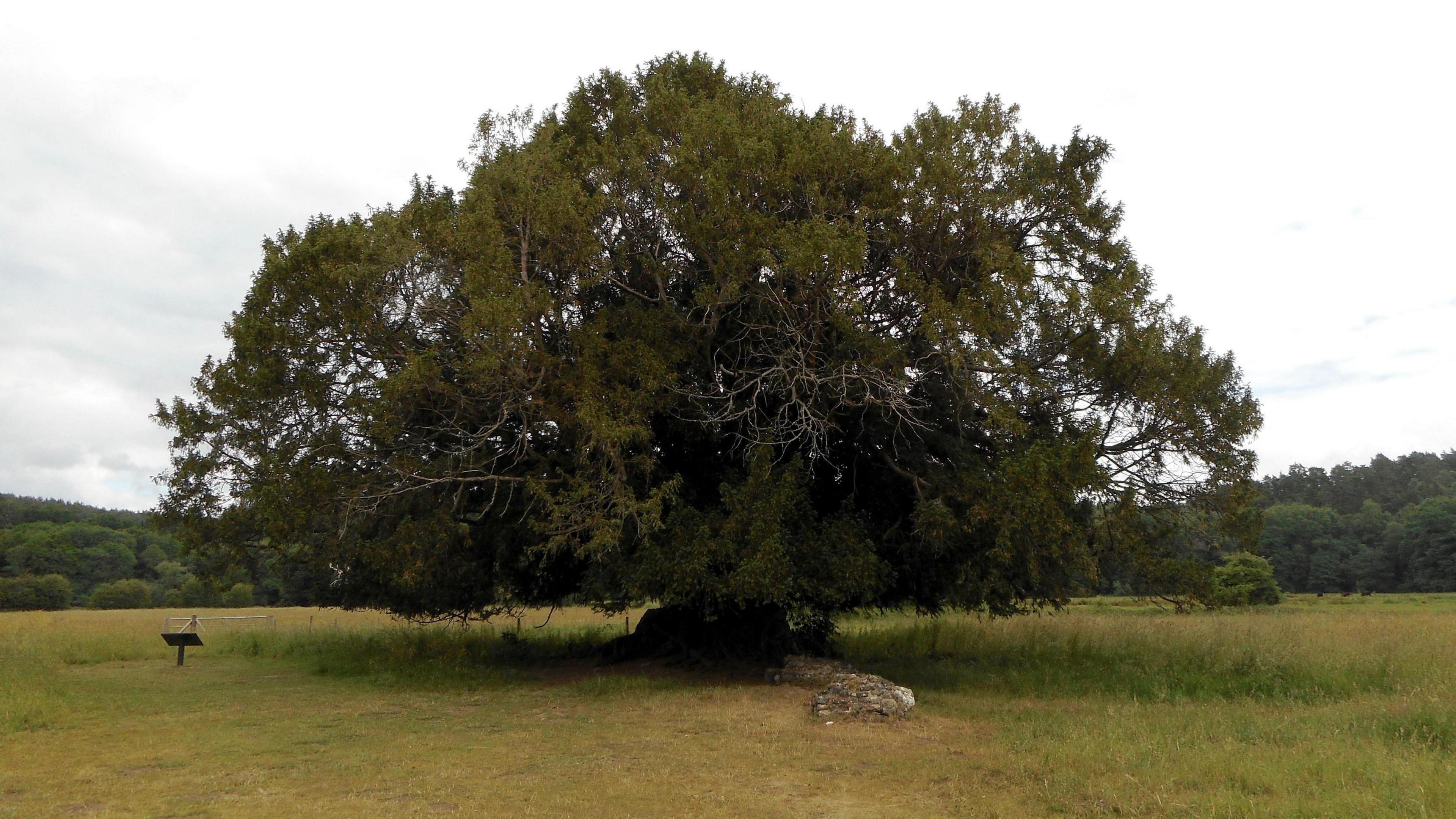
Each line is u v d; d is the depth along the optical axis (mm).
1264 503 94125
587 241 14836
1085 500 15398
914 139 16281
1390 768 7988
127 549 84562
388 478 16062
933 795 8148
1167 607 39938
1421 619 27609
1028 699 14227
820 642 19406
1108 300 14703
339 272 14109
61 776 9008
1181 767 8398
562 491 14633
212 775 9062
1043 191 16406
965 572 15859
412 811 7562
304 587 24250
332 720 12617
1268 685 14234
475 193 14805
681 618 19578
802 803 7859
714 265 15047
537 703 14234
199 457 15758
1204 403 15086
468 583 18188
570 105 18703
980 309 14047
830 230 13656
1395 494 104062
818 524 16281
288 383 15391
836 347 14961
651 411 15031
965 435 16938
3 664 17219
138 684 16766
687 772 9133
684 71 19203
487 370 13461
